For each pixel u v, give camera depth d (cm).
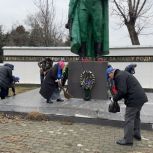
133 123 787
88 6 1318
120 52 2220
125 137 791
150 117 985
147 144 809
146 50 2184
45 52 2414
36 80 2455
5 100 1250
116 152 737
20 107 1095
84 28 1325
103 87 1262
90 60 1322
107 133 892
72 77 1292
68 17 1338
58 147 750
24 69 2466
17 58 2467
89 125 972
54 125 954
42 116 1009
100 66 1264
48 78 1180
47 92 1173
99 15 1323
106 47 1366
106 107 1093
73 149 741
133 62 2206
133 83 781
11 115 1052
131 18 3244
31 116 1009
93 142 803
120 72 788
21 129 895
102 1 1353
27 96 1391
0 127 910
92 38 1355
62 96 1351
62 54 2367
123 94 774
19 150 711
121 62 2223
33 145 755
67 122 985
